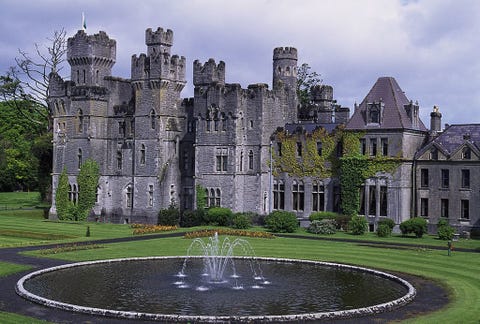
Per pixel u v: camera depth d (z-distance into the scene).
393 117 73.31
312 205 79.88
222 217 76.25
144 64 84.69
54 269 43.66
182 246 56.94
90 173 87.00
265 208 82.12
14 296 35.31
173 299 35.53
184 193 86.19
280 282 40.62
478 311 32.78
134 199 86.00
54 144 90.56
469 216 69.06
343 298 36.06
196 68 85.38
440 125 76.81
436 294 37.06
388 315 32.09
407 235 67.19
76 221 84.88
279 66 87.69
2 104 133.12
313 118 89.94
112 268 45.19
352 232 68.75
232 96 80.44
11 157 132.75
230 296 36.44
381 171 73.12
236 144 80.19
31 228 71.69
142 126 85.25
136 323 30.25
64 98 89.25
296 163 80.81
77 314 31.64
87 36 88.19
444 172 71.00
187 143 86.12
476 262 48.12
